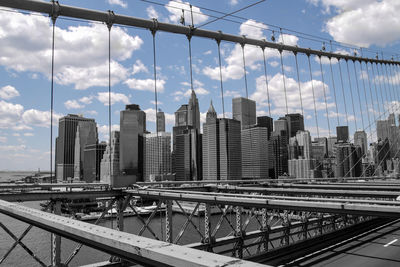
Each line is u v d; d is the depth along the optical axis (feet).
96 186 49.32
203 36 78.13
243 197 36.68
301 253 51.60
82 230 10.93
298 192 54.03
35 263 134.72
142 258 8.64
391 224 80.89
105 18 61.21
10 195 42.01
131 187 52.06
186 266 7.03
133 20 65.05
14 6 52.54
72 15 57.00
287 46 102.42
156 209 44.96
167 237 43.34
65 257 148.46
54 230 13.69
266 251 48.39
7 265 130.52
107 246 9.96
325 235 62.08
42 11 54.60
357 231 71.92
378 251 52.80
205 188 64.80
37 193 44.19
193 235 137.59
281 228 52.70
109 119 55.31
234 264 6.61
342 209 29.71
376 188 60.08
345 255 50.24
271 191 57.82
